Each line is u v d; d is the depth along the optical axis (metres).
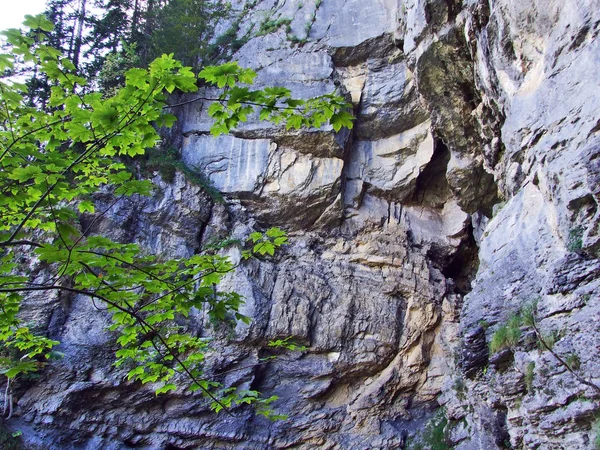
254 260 21.55
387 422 20.30
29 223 6.95
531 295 11.55
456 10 15.41
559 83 10.95
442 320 21.81
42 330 18.25
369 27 24.88
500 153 15.88
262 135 23.84
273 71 24.77
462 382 19.22
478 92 16.45
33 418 17.44
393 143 24.36
